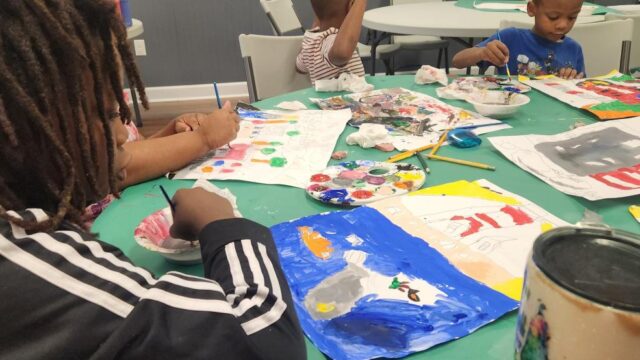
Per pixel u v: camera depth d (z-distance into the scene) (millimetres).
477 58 1658
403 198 771
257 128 1132
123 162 609
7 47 408
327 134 1082
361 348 485
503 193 784
